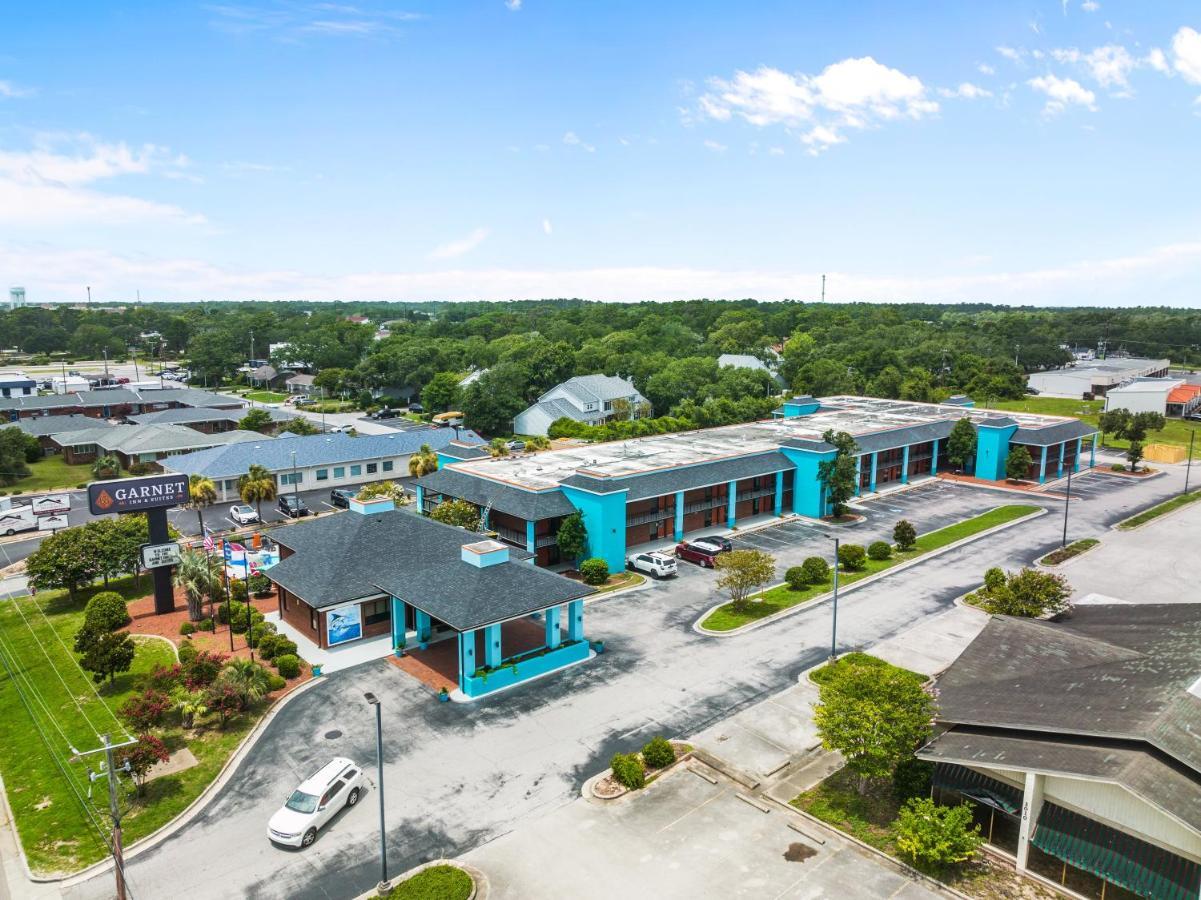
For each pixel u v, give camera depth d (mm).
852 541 67250
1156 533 69062
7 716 39281
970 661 34312
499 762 34094
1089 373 162375
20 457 95562
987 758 27375
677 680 41625
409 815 30609
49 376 178875
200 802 31531
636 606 52375
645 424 116438
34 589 54062
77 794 32250
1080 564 60531
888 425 93562
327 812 29938
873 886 26578
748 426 94438
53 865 27984
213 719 37719
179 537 69000
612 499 58500
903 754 29656
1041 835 26688
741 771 33375
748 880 26906
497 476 65750
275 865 27844
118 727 37375
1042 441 89062
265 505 81688
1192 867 23703
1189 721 26219
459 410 136250
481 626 39281
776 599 53219
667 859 28016
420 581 43875
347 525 50781
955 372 159750
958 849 27062
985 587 53406
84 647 41781
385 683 41344
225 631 48656
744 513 74938
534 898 26078
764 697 39781
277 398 168000
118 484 49375
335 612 45438
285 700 39562
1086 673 31234
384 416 143250
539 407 126688
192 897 26250
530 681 41594
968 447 91625
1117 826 25500
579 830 29641
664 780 32781
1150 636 34188
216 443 99500
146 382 169875
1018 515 75375
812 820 30141
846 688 31391
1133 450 95312
